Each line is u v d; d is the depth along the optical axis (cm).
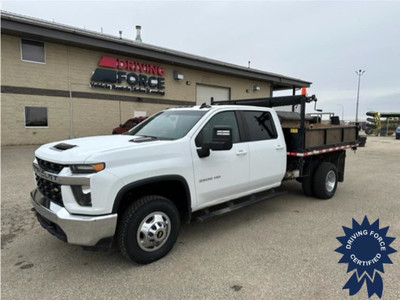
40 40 1420
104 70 1642
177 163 341
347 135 666
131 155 306
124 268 316
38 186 342
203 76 2161
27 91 1406
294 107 619
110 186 285
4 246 368
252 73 2364
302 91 518
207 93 2223
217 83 2266
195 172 362
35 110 1438
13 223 442
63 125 1528
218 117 411
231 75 2333
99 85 1628
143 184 311
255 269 312
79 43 1471
